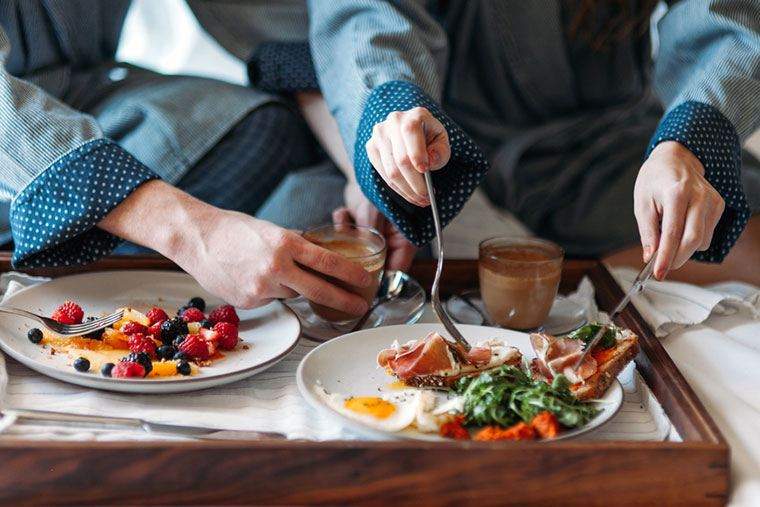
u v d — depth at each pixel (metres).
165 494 0.92
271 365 1.14
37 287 1.32
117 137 1.83
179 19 2.99
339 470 0.93
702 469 0.95
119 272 1.39
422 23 1.68
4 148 1.32
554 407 1.01
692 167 1.31
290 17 2.09
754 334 1.37
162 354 1.14
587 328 1.17
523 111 2.10
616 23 1.99
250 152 1.86
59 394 1.09
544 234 2.10
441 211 1.35
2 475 0.91
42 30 1.76
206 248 1.25
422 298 1.40
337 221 1.59
